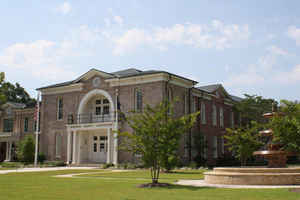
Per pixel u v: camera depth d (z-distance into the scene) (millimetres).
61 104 45688
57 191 15812
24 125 53188
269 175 17328
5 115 56344
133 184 18750
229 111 51719
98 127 39688
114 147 37656
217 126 47531
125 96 39188
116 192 15188
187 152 39719
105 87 41125
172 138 17875
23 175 26859
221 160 45156
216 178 18547
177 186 17250
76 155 41906
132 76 38312
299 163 48344
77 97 43812
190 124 18188
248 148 30219
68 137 42438
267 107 48219
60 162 41000
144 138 17766
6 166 41875
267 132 22250
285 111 22359
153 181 17969
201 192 14625
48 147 45406
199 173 27719
